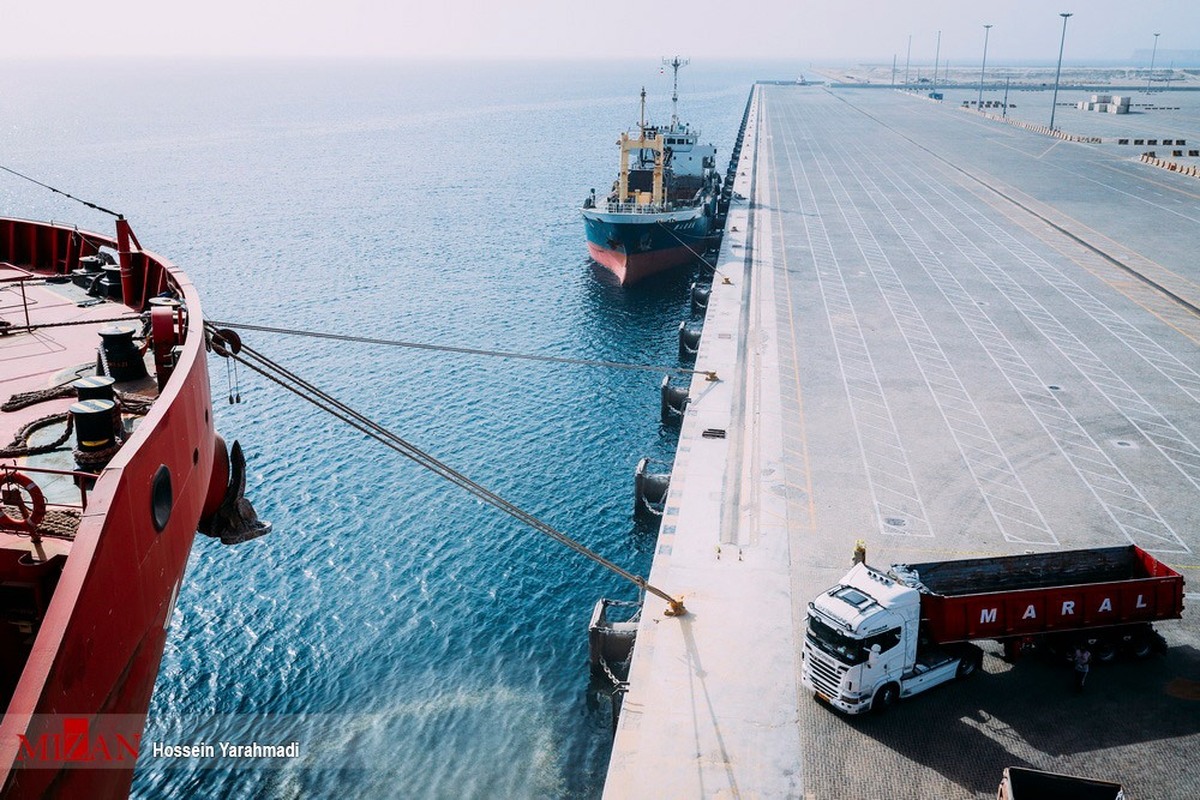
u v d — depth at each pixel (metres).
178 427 15.03
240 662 33.44
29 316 24.09
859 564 26.22
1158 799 21.78
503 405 57.81
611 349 69.75
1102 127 197.75
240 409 56.09
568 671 33.25
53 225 30.48
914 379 51.56
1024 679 26.36
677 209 90.69
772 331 60.72
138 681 12.95
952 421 45.50
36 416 17.48
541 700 31.73
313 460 49.38
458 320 76.88
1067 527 35.03
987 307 66.06
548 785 28.09
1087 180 123.81
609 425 55.00
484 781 28.23
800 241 89.12
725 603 30.27
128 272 24.67
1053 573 27.61
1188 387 49.94
